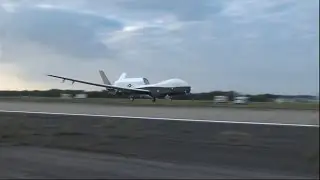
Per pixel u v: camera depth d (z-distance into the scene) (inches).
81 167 364.2
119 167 362.3
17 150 464.4
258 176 320.2
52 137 488.7
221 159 364.2
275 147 339.3
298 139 328.5
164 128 402.9
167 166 365.7
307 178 311.9
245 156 352.5
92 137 454.6
